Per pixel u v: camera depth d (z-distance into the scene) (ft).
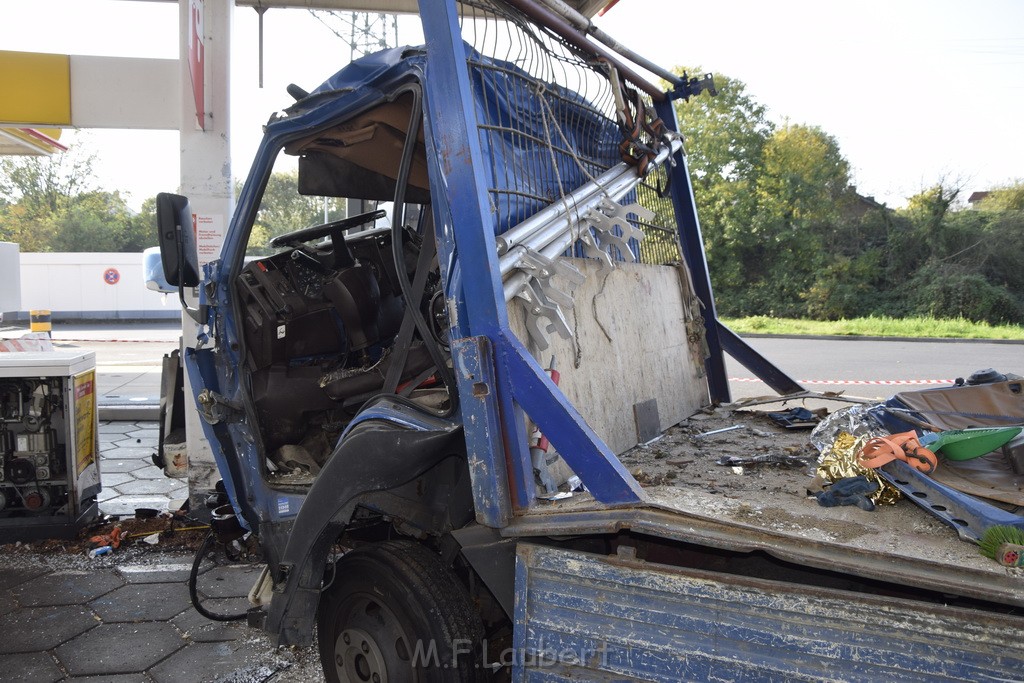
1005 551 5.07
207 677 10.37
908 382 40.06
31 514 15.47
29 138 30.50
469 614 7.70
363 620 8.06
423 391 9.13
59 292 90.84
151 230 171.01
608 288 9.52
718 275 101.60
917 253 92.94
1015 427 6.89
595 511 6.23
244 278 10.11
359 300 10.46
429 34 7.16
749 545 5.54
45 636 11.50
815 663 5.29
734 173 104.17
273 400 9.96
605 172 10.43
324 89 8.43
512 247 7.43
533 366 6.63
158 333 75.46
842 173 101.76
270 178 9.56
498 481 6.68
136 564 14.34
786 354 57.31
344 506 7.79
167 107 19.53
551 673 6.33
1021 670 4.79
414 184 10.21
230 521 11.13
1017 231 87.56
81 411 15.57
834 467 6.86
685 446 9.50
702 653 5.66
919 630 5.02
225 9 16.49
